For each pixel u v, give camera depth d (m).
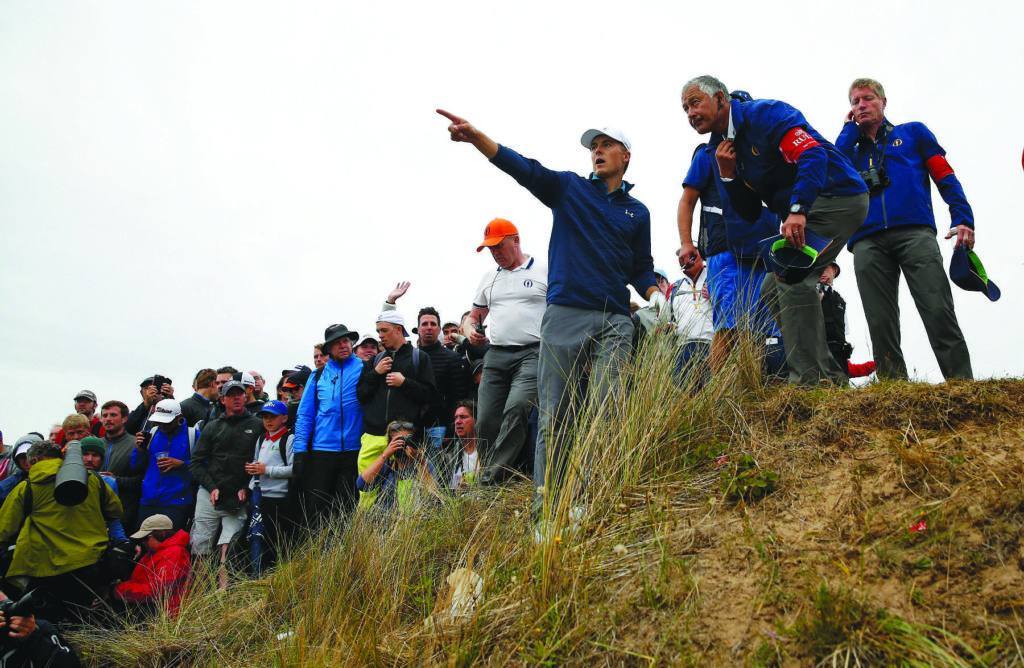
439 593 3.44
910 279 4.26
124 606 5.39
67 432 7.12
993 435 2.86
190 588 5.43
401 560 4.00
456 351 6.36
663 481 3.37
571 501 3.25
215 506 5.93
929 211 4.31
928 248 4.20
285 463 5.94
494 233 5.12
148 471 6.50
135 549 5.73
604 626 2.62
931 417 3.06
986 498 2.53
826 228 3.59
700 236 4.90
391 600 3.70
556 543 3.00
